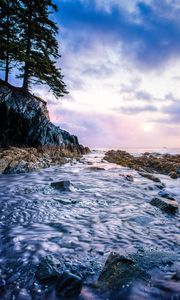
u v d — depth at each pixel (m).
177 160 27.06
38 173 15.04
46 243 4.48
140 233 5.24
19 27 25.09
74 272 3.39
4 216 6.14
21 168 15.30
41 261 3.70
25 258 3.86
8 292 2.97
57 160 22.28
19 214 6.34
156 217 6.56
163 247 4.49
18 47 22.22
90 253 4.10
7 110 21.25
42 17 25.86
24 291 2.99
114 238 4.88
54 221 5.86
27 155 18.64
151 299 2.79
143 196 9.30
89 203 7.78
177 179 16.59
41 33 25.86
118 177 13.91
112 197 8.87
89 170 17.16
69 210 6.89
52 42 26.59
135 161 25.45
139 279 3.13
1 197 8.30
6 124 21.61
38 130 24.98
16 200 7.87
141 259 3.79
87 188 10.46
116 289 2.97
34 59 24.70
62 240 4.66
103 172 16.20
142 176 15.09
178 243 4.73
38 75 25.94
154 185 11.89
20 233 4.98
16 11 23.19
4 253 4.04
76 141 42.25
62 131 35.78
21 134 23.34
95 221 5.98
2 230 5.14
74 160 25.27
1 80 23.66
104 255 4.03
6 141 21.84
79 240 4.70
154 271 3.43
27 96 24.41
